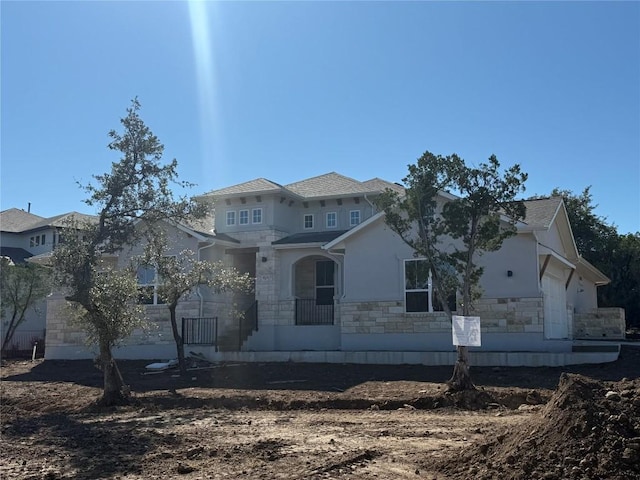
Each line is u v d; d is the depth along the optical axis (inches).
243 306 1005.2
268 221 990.4
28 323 1317.7
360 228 847.1
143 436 437.4
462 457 320.2
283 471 327.9
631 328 1346.0
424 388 608.1
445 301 604.4
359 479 307.6
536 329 746.2
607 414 283.7
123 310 627.5
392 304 824.9
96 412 586.6
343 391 617.9
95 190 639.1
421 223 609.3
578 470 261.9
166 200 663.8
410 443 390.6
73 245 616.1
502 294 764.0
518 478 271.1
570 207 1502.2
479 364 729.0
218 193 1006.4
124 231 645.9
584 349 733.3
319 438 414.3
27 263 1212.5
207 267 766.5
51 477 333.4
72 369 906.1
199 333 924.6
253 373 759.7
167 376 786.8
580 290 1110.4
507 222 713.6
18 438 446.9
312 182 1108.5
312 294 998.4
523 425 318.7
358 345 837.2
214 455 371.6
